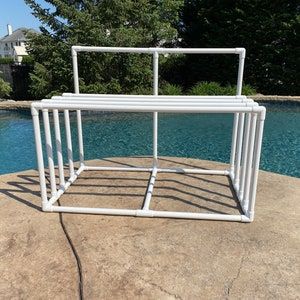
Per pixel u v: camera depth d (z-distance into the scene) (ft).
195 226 8.82
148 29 45.32
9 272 7.04
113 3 41.47
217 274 6.94
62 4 41.29
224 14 47.78
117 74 43.88
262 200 10.43
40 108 8.68
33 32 44.47
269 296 6.35
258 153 8.41
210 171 12.71
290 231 8.59
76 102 8.93
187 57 51.72
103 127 31.35
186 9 52.95
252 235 8.39
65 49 41.14
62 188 10.91
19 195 10.82
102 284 6.66
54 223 8.98
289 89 46.47
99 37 40.09
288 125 31.89
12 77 52.13
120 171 13.12
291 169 20.81
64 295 6.38
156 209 9.73
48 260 7.42
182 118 34.55
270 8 45.32
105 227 8.78
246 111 8.07
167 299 6.26
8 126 33.27
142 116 35.53
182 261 7.36
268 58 46.16
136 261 7.36
